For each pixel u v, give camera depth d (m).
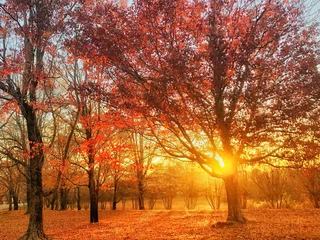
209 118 11.83
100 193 36.50
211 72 10.35
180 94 10.66
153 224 17.28
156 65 11.09
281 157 12.73
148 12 10.47
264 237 11.21
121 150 15.83
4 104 14.05
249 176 29.86
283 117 10.50
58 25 12.53
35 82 13.60
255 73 10.44
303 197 29.84
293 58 11.12
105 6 11.48
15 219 25.33
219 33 9.97
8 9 12.70
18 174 30.03
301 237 10.77
